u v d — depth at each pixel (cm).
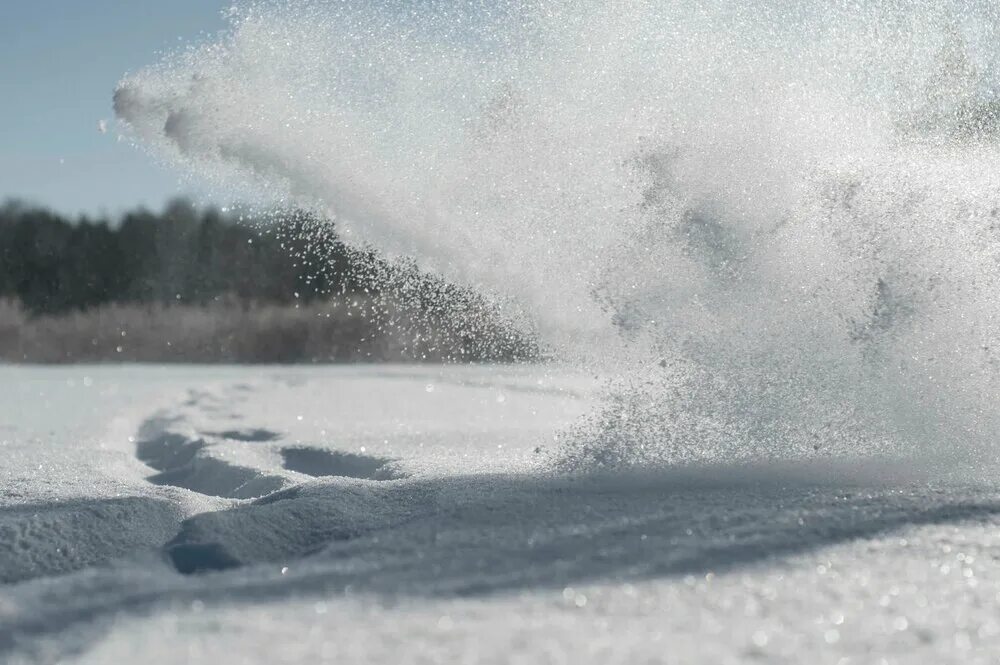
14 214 8262
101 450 1557
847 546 714
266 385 3512
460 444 1532
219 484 1305
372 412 2302
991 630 532
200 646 500
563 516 843
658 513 836
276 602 588
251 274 6191
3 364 5922
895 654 495
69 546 866
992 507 839
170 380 3931
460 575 652
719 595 592
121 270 7494
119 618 561
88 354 6234
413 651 487
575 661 471
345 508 924
